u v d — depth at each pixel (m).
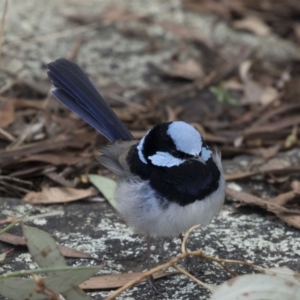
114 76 13.91
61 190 10.08
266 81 13.88
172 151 7.90
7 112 12.09
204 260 8.56
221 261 7.30
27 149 10.88
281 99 13.20
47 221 9.38
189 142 7.91
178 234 8.38
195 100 13.30
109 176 10.59
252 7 16.48
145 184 7.96
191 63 14.50
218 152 8.61
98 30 15.34
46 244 6.97
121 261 8.53
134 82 13.77
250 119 12.56
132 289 7.95
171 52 14.88
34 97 12.88
